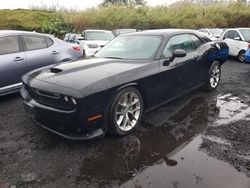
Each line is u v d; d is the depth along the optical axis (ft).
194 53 17.66
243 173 9.80
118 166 10.47
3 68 18.16
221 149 11.55
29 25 71.97
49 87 11.76
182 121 14.64
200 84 18.81
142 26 75.15
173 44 16.16
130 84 12.75
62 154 11.43
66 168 10.40
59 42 22.71
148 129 13.70
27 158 11.14
